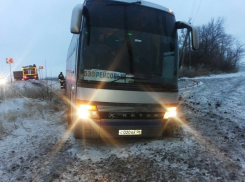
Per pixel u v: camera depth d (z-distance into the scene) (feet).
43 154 14.06
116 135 13.67
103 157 13.47
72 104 16.87
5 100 31.24
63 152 14.32
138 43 14.26
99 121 13.25
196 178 10.82
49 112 28.02
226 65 146.10
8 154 14.16
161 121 14.47
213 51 149.89
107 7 14.30
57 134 18.33
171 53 15.15
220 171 11.45
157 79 14.38
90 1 14.26
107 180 10.83
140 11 14.79
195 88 50.01
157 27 15.01
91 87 13.09
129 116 13.61
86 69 13.24
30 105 29.81
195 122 21.09
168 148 14.70
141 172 11.57
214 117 22.58
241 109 25.29
